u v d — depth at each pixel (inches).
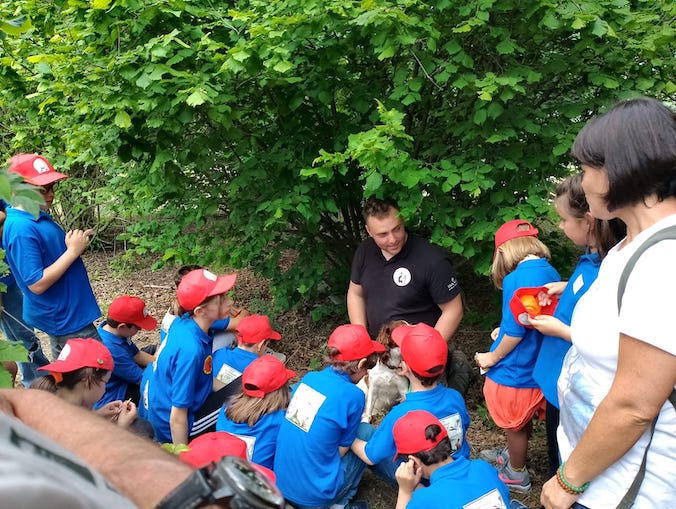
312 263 179.9
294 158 157.2
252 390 116.4
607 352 58.6
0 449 13.4
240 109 153.9
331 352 116.7
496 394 120.3
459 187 156.8
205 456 87.1
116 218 292.0
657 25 134.4
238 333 142.0
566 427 68.3
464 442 119.2
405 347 113.8
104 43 130.7
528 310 102.8
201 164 157.9
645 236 54.6
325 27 131.5
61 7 141.6
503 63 146.1
